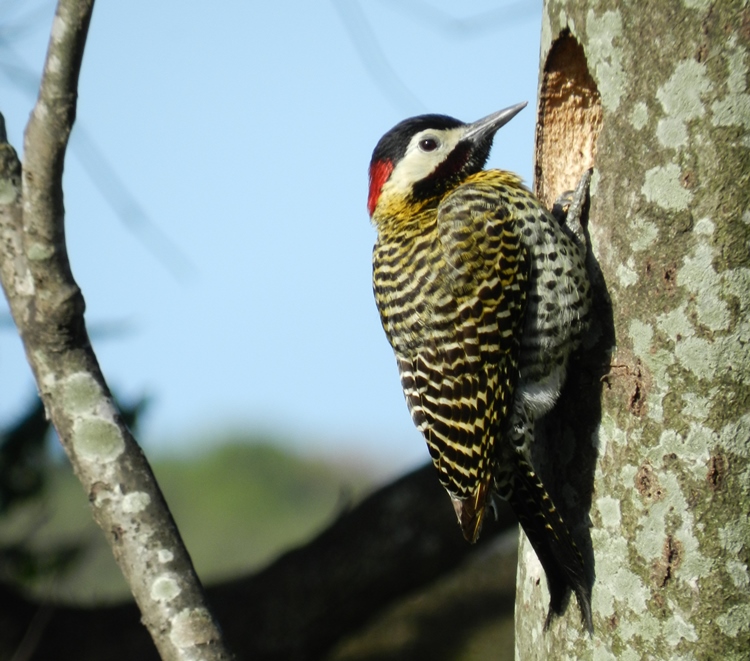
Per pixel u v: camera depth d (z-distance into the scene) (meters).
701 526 7.52
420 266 9.20
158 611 7.14
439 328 9.08
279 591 13.25
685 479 7.58
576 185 8.83
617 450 7.93
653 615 7.65
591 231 8.30
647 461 7.74
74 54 7.11
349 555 13.12
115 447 7.37
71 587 15.85
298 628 13.15
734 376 7.51
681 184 7.62
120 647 13.73
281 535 23.22
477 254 9.03
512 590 15.81
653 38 7.66
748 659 7.45
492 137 10.41
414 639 15.00
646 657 7.67
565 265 8.34
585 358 8.17
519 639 8.75
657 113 7.69
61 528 15.77
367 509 13.31
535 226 8.88
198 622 7.13
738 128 7.47
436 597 15.72
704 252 7.56
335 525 13.45
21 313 7.44
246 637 13.11
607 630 7.86
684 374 7.62
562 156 9.18
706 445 7.53
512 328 8.92
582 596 7.98
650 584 7.66
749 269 7.52
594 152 8.95
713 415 7.53
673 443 7.63
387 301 9.40
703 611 7.50
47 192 7.27
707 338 7.55
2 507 12.91
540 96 8.93
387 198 10.32
